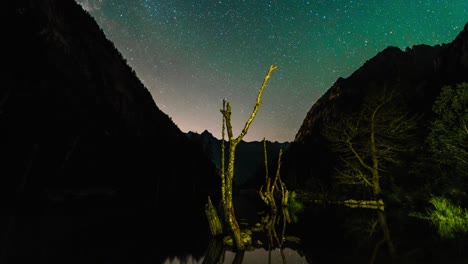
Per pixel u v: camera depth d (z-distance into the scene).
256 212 21.38
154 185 36.72
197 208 25.67
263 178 87.31
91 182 28.95
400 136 22.61
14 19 26.92
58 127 27.66
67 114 29.94
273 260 7.86
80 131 30.45
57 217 15.07
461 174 15.97
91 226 12.94
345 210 19.94
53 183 24.62
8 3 26.83
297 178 52.97
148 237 10.98
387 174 24.80
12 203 18.98
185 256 8.32
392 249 8.20
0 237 9.38
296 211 21.61
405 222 12.95
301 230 12.64
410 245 8.53
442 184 18.34
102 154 32.62
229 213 9.64
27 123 24.66
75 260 7.27
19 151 22.67
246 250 9.07
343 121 24.80
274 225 14.38
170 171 42.94
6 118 23.12
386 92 23.16
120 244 9.48
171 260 7.82
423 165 21.36
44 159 24.70
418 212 15.77
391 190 23.20
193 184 49.34
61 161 26.36
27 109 25.20
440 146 16.97
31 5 30.02
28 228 11.34
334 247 8.98
